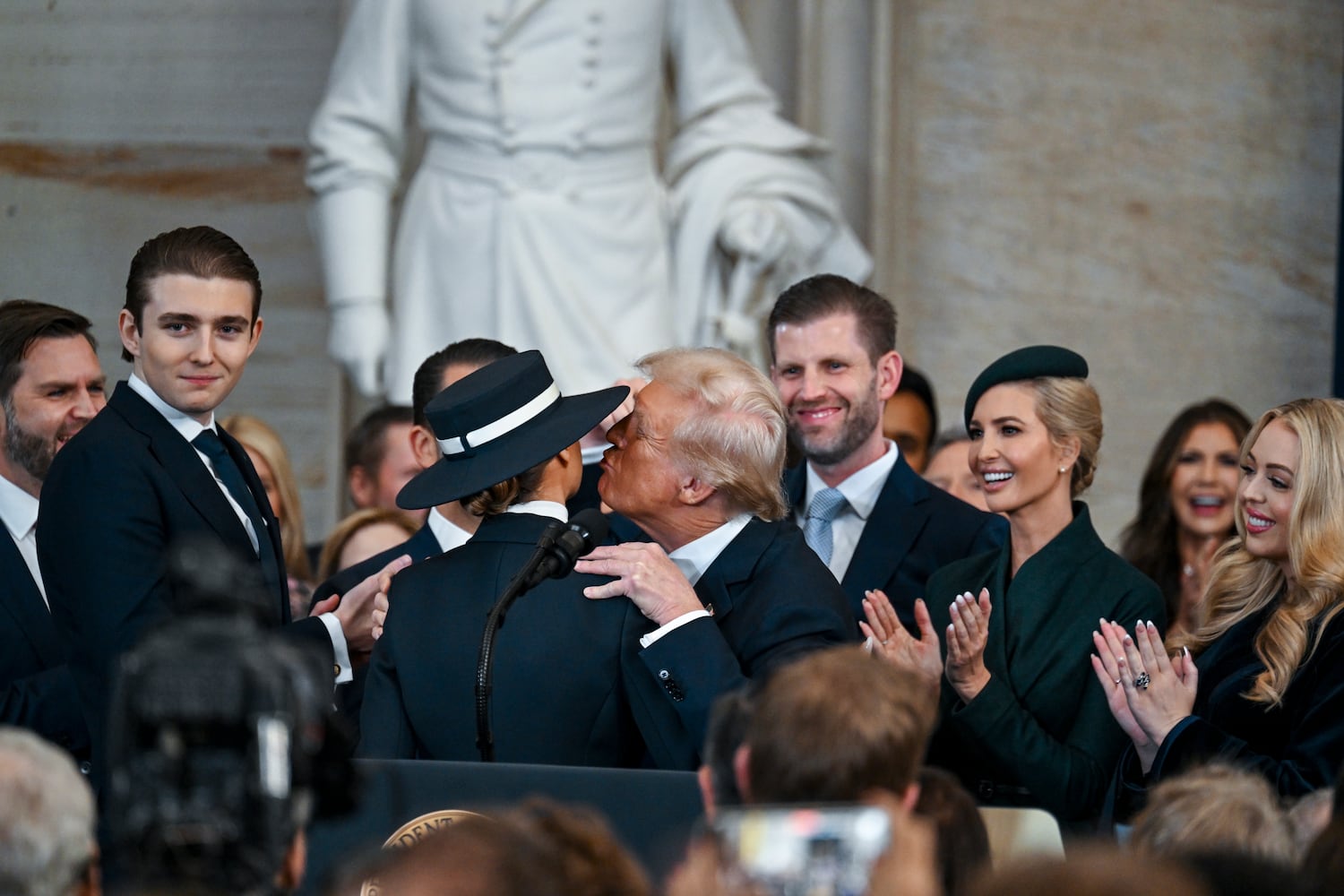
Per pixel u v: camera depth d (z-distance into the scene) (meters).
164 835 6.77
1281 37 31.92
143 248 13.09
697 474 12.73
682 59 27.61
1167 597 22.47
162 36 31.84
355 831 9.97
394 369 26.23
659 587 11.97
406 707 11.93
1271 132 31.97
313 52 31.73
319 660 8.59
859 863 6.50
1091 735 14.85
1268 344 31.98
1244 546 15.19
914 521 17.22
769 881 6.50
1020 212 32.06
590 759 11.80
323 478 31.48
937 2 32.09
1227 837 9.32
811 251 27.94
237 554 12.73
